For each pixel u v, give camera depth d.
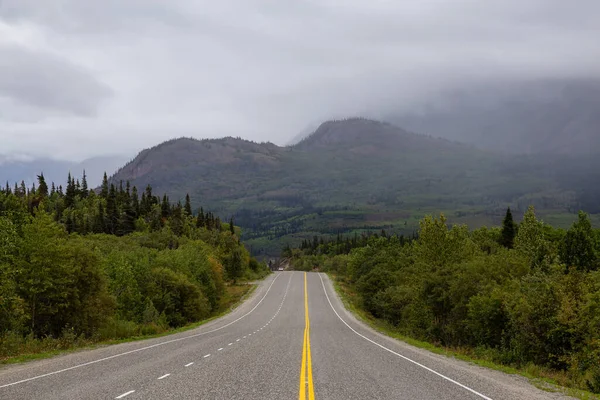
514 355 24.33
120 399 9.68
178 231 115.50
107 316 32.81
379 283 76.81
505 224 78.06
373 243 99.38
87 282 30.48
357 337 30.89
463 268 39.75
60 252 28.70
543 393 12.25
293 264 189.38
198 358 16.98
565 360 21.03
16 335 21.00
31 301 27.50
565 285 24.00
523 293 26.80
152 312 43.72
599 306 21.09
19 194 117.94
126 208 115.12
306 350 20.92
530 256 46.25
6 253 26.33
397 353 20.92
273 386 11.48
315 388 11.34
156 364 15.13
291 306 72.75
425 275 43.50
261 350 20.47
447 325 39.38
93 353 18.69
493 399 10.69
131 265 50.81
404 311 52.22
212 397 10.01
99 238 87.56
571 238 50.19
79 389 10.66
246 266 129.25
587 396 12.26
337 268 143.88
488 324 29.83
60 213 112.31
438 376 14.02
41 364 15.16
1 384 11.31
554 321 22.97
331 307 72.38
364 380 12.76
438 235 45.91
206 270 71.69
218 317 56.62
